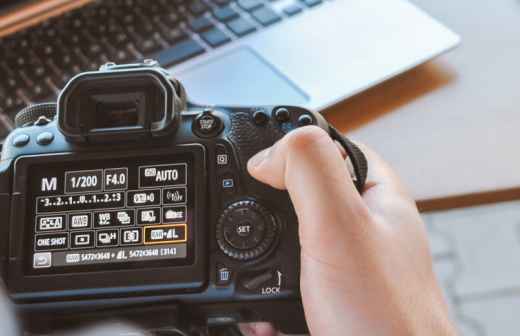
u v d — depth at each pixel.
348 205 0.43
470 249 1.38
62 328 0.47
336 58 0.65
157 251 0.46
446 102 0.63
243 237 0.46
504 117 0.62
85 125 0.47
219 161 0.47
